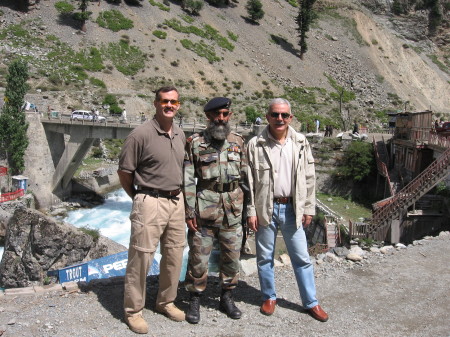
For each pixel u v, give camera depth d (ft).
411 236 77.87
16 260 69.46
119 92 197.98
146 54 231.30
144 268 18.75
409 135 104.37
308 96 245.86
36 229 68.64
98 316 20.06
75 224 111.24
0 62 183.93
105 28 239.09
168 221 19.25
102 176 145.79
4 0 232.53
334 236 80.18
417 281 25.70
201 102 206.80
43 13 233.35
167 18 271.69
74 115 138.21
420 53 360.28
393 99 281.74
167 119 18.45
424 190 76.95
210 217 19.71
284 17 341.41
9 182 123.03
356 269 27.45
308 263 21.08
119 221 115.14
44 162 130.00
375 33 350.23
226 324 20.04
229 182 19.74
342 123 220.43
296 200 20.36
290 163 20.52
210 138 19.67
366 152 112.47
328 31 337.72
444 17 373.40
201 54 249.34
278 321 20.57
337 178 116.47
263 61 273.54
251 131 117.80
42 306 20.92
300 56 292.81
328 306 22.35
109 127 126.21
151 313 20.66
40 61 196.95
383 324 20.71
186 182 19.61
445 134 87.76
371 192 114.73
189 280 20.30
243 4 336.49
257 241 21.34
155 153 18.48
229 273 20.68
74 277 52.44
